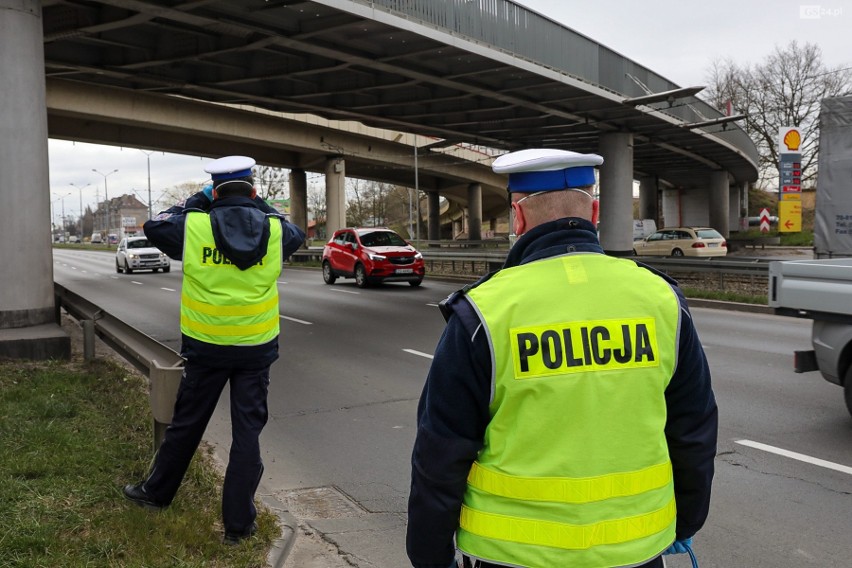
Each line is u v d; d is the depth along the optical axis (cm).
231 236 394
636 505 182
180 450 415
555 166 193
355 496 517
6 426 566
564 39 1953
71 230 19212
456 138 2969
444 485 184
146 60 1672
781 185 2341
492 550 182
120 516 407
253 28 1398
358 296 1986
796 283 660
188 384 408
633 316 186
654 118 2533
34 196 977
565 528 177
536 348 180
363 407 774
